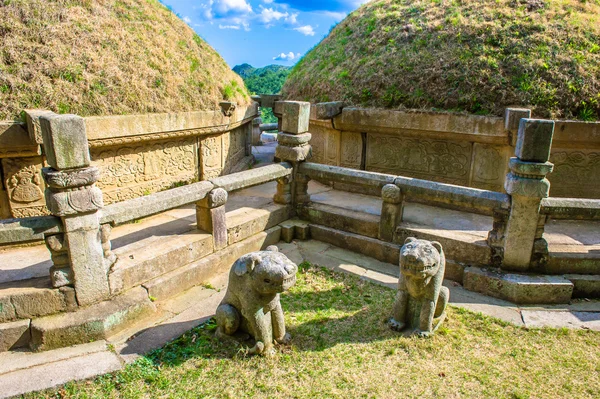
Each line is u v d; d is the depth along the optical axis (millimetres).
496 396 3150
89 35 5715
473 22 6930
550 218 5906
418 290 3719
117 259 4090
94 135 5078
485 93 6051
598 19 6707
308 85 8156
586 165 5875
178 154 6395
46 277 3857
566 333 3920
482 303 4457
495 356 3609
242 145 8305
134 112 5562
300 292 4641
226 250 5117
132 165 5805
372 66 7113
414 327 3932
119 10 6477
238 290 3500
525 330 3965
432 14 7613
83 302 3748
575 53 6133
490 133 5797
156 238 4840
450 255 5039
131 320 3898
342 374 3357
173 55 6590
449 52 6613
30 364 3326
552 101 5762
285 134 5973
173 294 4457
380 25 7945
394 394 3158
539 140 4191
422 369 3438
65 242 3541
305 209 6207
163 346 3629
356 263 5395
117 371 3299
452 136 6160
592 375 3379
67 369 3281
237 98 7375
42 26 5391
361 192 7125
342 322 4070
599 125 5547
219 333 3729
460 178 6414
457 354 3625
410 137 6602
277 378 3309
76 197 3434
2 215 4879
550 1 7160
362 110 6688
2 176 4746
